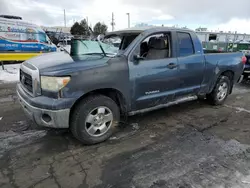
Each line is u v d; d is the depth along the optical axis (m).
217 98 4.98
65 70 2.72
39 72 2.78
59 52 3.97
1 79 7.62
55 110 2.69
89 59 3.09
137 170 2.57
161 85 3.67
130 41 3.62
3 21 10.96
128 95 3.31
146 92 3.52
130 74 3.24
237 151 3.03
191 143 3.25
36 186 2.27
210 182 2.36
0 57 9.09
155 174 2.49
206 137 3.46
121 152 2.96
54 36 18.48
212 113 4.57
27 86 3.12
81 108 2.91
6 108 4.53
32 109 2.81
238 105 5.18
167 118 4.23
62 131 3.51
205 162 2.74
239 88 7.14
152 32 3.57
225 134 3.58
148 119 4.16
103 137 3.21
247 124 4.03
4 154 2.83
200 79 4.36
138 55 3.35
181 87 4.04
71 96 2.75
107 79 3.00
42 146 3.07
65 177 2.42
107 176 2.45
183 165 2.67
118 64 3.11
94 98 3.00
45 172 2.50
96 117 3.07
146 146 3.14
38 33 12.41
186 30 4.05
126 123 3.94
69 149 3.01
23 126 3.67
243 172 2.54
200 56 4.23
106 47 3.54
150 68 3.44
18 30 11.55
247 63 7.43
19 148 2.99
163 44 3.68
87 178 2.41
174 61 3.76
